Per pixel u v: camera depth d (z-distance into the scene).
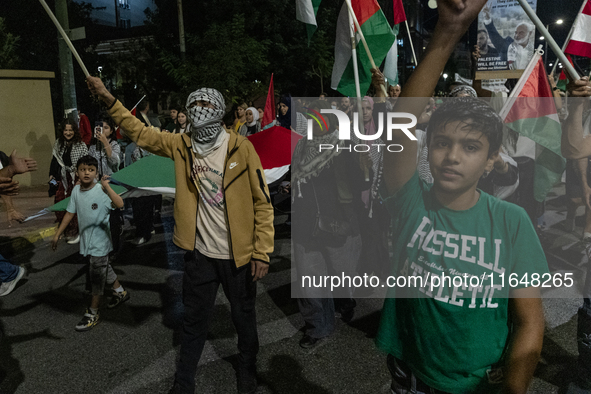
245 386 2.74
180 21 16.84
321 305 3.22
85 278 4.91
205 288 2.62
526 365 1.32
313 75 20.66
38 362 3.19
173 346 3.39
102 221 3.75
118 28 26.42
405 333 1.48
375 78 3.08
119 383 2.92
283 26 18.86
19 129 10.32
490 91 4.05
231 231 2.52
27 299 4.36
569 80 1.88
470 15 1.13
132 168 3.91
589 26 2.89
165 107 19.75
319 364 3.08
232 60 15.42
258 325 3.69
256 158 2.54
